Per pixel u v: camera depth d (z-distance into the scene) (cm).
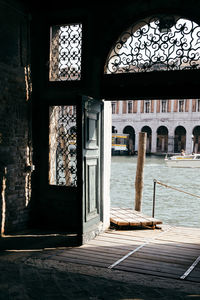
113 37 547
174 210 1174
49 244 506
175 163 2853
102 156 564
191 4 493
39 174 619
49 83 601
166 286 356
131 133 5403
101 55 555
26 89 599
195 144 4897
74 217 591
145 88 524
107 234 575
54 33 613
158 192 1549
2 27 532
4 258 437
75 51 592
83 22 565
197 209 1190
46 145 611
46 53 601
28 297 320
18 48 575
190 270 407
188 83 496
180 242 535
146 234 586
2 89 539
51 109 623
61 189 600
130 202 1315
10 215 568
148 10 520
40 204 620
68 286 350
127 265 420
